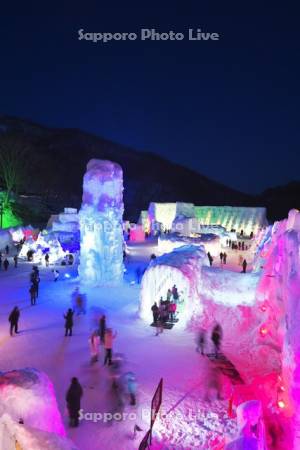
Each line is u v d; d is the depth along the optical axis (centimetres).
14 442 511
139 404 1049
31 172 8394
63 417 980
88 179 2328
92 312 1853
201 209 5303
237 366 1295
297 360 796
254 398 1021
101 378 1187
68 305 1978
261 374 1224
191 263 1769
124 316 1798
